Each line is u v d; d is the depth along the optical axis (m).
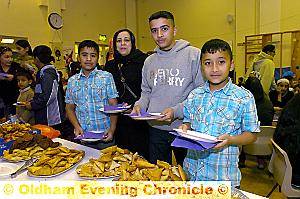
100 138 2.00
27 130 2.08
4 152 1.71
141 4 10.03
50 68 2.98
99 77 2.23
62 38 7.93
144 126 2.50
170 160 2.16
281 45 7.21
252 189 3.23
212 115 1.51
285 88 4.75
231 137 1.35
